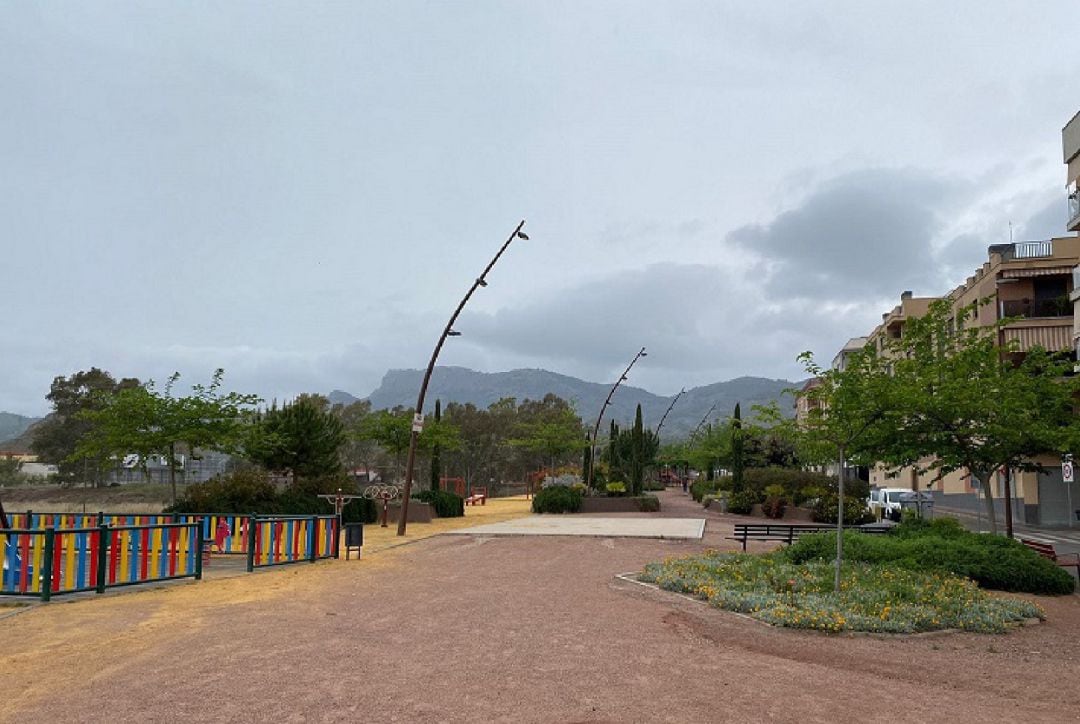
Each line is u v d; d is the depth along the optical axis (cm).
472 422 8562
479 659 855
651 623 1099
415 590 1384
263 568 1680
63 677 762
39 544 1252
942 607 1219
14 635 964
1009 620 1202
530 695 717
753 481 4534
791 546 1792
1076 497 3934
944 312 2169
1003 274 4191
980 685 838
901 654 977
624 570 1706
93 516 2097
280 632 986
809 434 2034
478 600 1277
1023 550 1631
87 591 1291
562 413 5772
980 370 1986
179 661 826
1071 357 3666
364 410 8575
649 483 7675
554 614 1154
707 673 821
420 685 744
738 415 4462
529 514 3953
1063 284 4209
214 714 646
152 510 3956
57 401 6209
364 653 873
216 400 2712
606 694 727
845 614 1130
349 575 1589
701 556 1875
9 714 647
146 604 1202
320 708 664
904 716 693
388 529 2845
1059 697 797
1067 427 1878
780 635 1056
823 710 699
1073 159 3694
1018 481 4191
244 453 2920
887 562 1614
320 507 2802
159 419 2622
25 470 7156
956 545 1655
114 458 2922
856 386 1872
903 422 1945
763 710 690
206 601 1237
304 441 3356
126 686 729
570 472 5419
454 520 3434
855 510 3675
